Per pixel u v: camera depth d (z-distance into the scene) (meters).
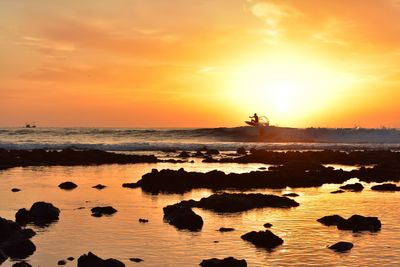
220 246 18.02
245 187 34.09
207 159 53.62
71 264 15.76
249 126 103.88
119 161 51.19
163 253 17.09
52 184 33.34
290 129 101.94
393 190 32.38
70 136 102.75
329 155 55.78
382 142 96.00
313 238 19.28
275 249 17.72
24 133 109.44
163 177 34.28
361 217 21.25
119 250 17.41
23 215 22.06
